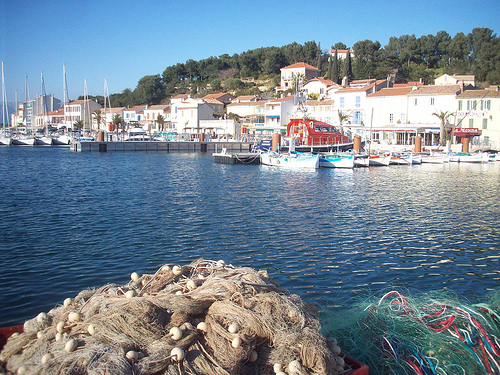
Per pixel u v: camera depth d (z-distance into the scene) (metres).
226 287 5.14
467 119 62.84
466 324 6.44
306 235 15.15
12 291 9.63
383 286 10.26
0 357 4.81
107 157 59.25
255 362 4.62
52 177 33.62
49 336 4.73
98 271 11.09
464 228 16.48
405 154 49.78
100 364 3.87
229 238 14.61
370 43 126.00
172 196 24.16
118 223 16.77
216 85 136.25
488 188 28.75
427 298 7.78
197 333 4.57
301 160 44.09
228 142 79.50
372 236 15.11
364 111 70.69
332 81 101.00
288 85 116.06
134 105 143.75
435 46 123.56
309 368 4.50
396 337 6.16
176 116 105.69
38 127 115.94
